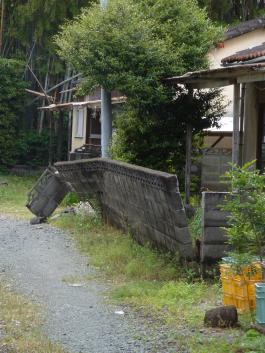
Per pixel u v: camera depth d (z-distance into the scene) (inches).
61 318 340.5
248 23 896.3
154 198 432.8
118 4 647.8
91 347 292.5
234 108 555.8
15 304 362.6
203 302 363.9
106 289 408.2
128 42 639.1
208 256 402.6
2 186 1130.0
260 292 306.5
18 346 283.4
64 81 1326.3
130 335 311.0
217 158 762.2
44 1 1327.5
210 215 402.3
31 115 1539.1
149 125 669.9
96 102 1039.6
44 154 1460.4
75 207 720.3
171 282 401.1
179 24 683.4
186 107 662.5
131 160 674.2
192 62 678.5
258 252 332.5
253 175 319.0
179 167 693.3
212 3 1167.0
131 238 523.8
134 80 636.1
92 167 570.6
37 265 480.7
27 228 660.7
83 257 507.8
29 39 1448.1
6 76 1384.1
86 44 644.7
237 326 316.2
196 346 288.8
